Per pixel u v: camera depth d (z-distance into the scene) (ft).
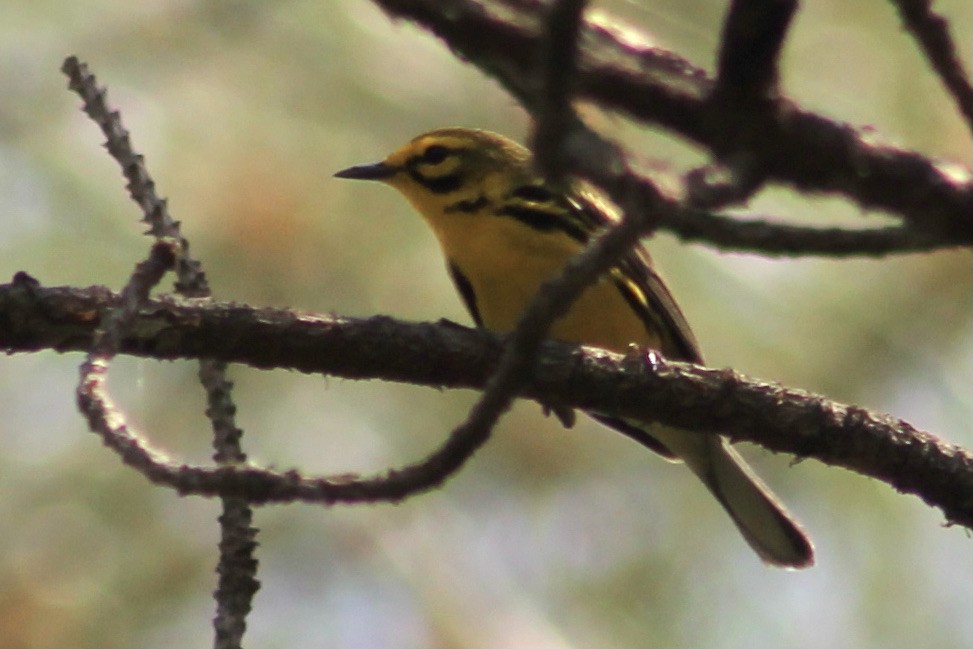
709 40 26.43
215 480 17.44
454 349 23.41
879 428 24.08
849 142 14.02
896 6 14.66
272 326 22.95
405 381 23.67
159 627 40.45
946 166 14.19
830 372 39.99
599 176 14.93
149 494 41.50
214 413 23.00
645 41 14.90
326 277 39.86
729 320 39.93
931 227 14.33
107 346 19.52
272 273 39.50
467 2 15.17
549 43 14.30
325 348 23.13
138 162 23.99
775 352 39.88
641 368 23.97
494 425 17.70
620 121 19.34
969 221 14.07
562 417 33.42
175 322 22.70
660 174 15.03
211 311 22.82
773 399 24.02
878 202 14.23
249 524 21.71
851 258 15.26
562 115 14.61
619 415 24.38
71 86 24.08
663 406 23.99
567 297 17.01
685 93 14.32
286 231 39.63
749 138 14.15
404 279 40.29
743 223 15.30
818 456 24.25
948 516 24.49
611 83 14.42
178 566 41.06
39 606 39.63
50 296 22.58
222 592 21.57
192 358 23.07
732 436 24.25
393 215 40.68
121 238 40.50
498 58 15.29
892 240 15.07
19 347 22.74
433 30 15.30
